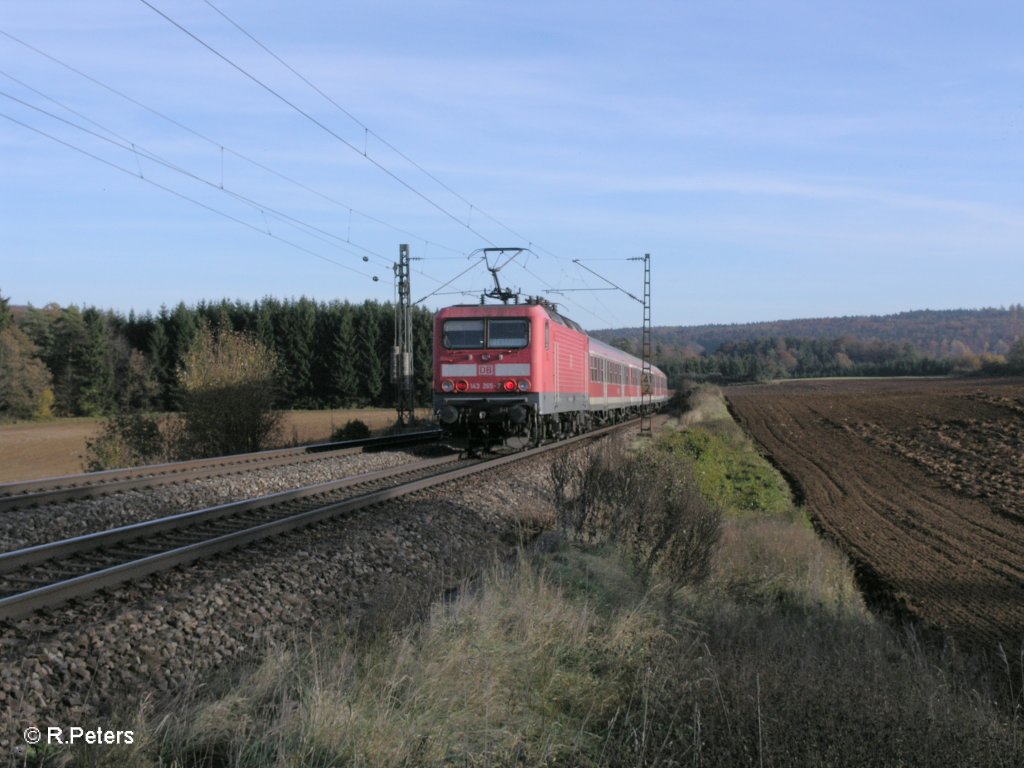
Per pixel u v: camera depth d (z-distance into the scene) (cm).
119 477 1664
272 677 597
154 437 2675
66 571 880
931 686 684
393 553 1046
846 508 2117
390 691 561
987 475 2648
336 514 1202
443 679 592
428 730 527
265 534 1036
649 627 786
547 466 2056
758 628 898
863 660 730
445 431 2270
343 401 8294
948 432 3916
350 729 506
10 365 6700
